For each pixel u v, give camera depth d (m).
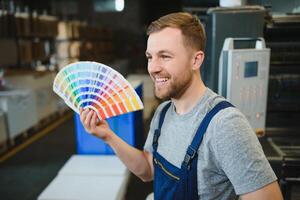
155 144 1.00
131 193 2.76
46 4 8.70
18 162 3.55
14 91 4.29
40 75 4.88
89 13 9.73
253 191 0.75
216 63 1.55
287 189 1.37
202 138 0.83
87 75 0.90
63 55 6.44
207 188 0.84
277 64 1.64
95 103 0.95
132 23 9.83
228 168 0.77
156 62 0.85
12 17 4.52
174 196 0.89
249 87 1.45
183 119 0.91
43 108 5.02
